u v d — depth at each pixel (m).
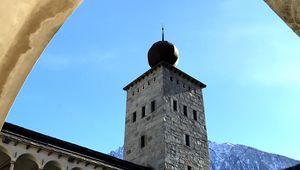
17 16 2.56
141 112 41.69
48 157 26.12
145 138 39.12
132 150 39.81
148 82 43.09
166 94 40.31
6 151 24.58
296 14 2.91
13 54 2.67
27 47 2.70
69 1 2.69
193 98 43.53
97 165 28.31
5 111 2.76
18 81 2.77
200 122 42.25
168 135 37.38
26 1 2.54
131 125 41.94
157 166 35.72
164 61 42.44
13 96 2.77
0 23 2.54
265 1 3.00
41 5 2.62
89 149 29.61
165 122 37.97
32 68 2.81
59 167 26.58
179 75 43.62
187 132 39.69
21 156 25.48
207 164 39.62
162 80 41.03
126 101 44.81
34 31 2.68
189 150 38.53
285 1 2.86
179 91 42.22
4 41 2.59
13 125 25.97
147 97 42.00
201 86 45.56
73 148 28.48
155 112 39.69
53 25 2.75
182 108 41.19
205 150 40.50
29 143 25.22
